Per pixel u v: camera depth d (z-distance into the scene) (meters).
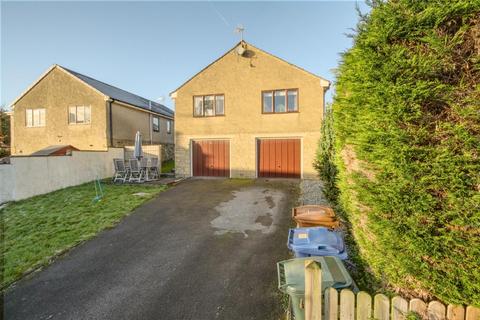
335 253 3.14
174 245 5.64
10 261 4.99
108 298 3.85
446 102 2.20
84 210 7.98
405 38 2.40
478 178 2.05
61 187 11.16
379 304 2.29
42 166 10.30
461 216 2.11
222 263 4.80
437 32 2.24
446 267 2.20
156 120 21.78
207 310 3.51
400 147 2.31
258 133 13.33
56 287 4.17
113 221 7.07
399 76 2.37
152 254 5.25
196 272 4.51
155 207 8.31
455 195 2.12
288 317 3.04
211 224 6.84
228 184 11.69
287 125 12.97
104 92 16.70
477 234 2.10
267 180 12.50
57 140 16.62
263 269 4.54
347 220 4.08
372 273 2.96
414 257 2.30
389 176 2.46
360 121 2.76
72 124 16.42
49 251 5.39
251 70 13.36
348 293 2.34
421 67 2.24
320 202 8.28
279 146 13.19
